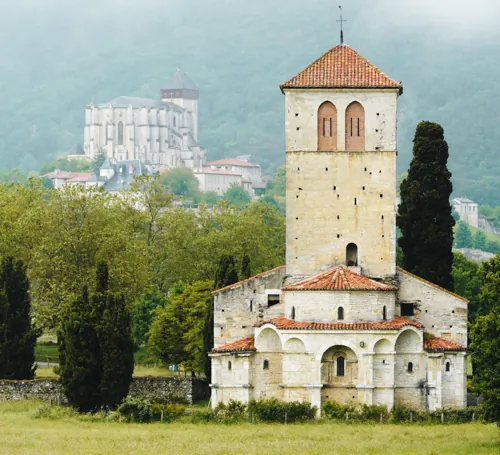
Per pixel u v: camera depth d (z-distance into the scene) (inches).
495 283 7303.2
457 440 7337.6
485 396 7194.9
